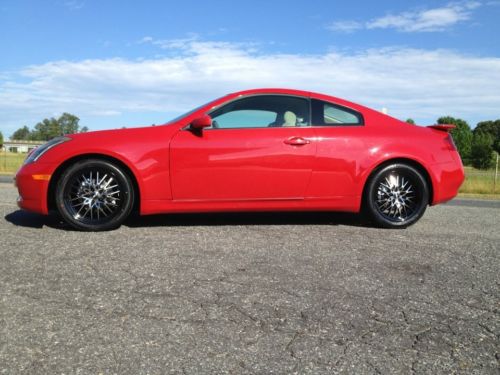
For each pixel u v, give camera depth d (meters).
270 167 4.58
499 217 6.10
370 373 1.94
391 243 4.15
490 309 2.65
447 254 3.81
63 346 2.12
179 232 4.39
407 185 4.89
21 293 2.75
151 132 4.52
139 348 2.12
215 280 3.03
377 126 4.89
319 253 3.74
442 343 2.22
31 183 4.38
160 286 2.90
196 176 4.49
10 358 2.01
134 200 4.53
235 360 2.03
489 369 1.99
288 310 2.56
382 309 2.61
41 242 3.92
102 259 3.45
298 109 4.80
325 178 4.68
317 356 2.07
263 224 4.86
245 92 4.80
